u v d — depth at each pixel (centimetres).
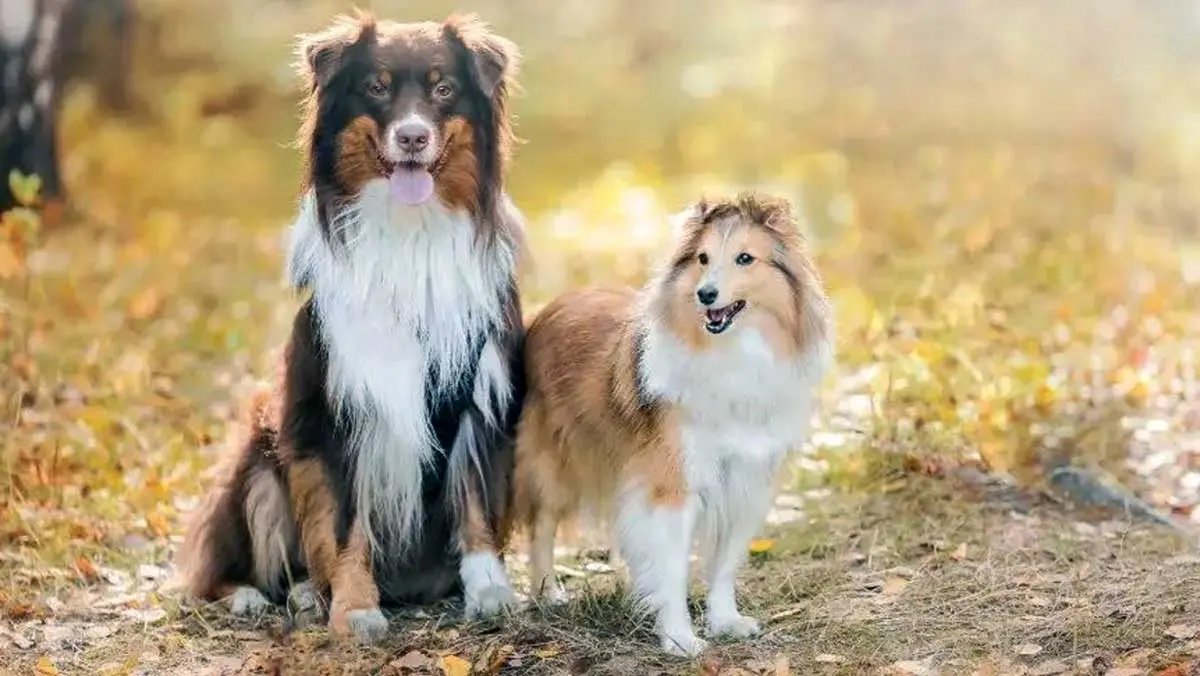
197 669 786
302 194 829
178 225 1961
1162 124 2375
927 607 820
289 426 833
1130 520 941
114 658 800
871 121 2531
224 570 879
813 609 830
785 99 2638
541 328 862
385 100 789
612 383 802
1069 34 2691
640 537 784
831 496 1014
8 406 1138
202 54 2834
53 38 1778
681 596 786
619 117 2612
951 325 1202
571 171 2370
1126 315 1362
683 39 2783
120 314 1452
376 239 804
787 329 758
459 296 817
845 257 1641
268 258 1758
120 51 2767
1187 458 1055
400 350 812
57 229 1788
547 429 845
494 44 821
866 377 1212
